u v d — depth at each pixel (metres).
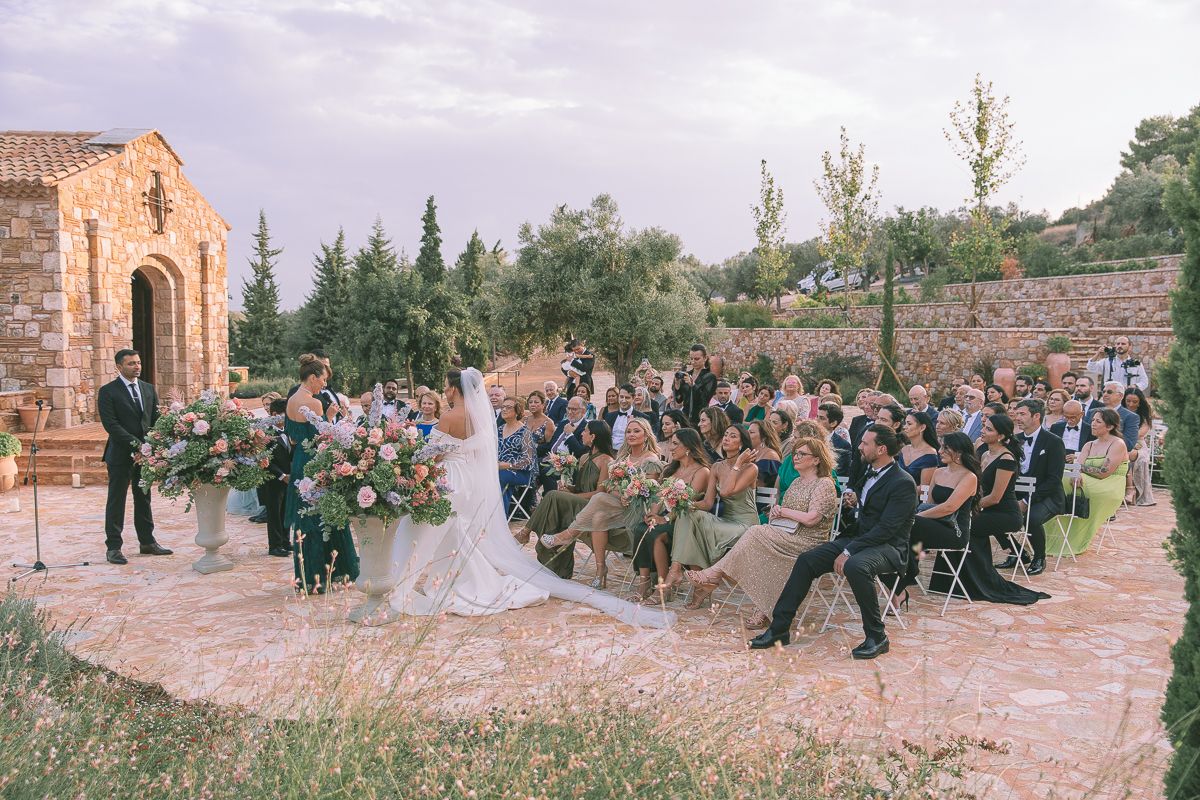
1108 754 3.63
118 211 15.80
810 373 27.47
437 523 5.85
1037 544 7.35
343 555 6.57
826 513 5.75
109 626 5.64
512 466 8.61
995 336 22.58
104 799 2.99
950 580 6.74
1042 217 51.66
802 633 5.66
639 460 6.94
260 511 9.55
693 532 6.21
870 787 3.28
